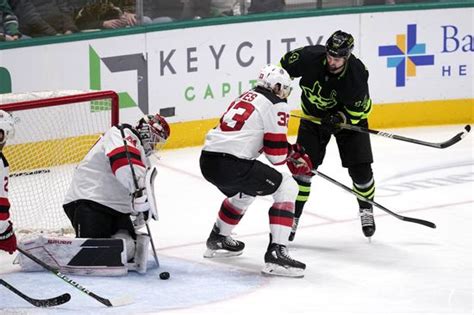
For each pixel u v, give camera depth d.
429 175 21.56
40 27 22.16
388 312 12.79
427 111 27.02
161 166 22.56
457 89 27.14
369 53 26.23
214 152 14.16
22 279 13.94
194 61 24.23
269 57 25.25
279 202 14.29
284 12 25.25
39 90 22.00
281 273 14.23
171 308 12.74
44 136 18.81
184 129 24.36
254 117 14.09
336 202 19.30
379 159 23.06
